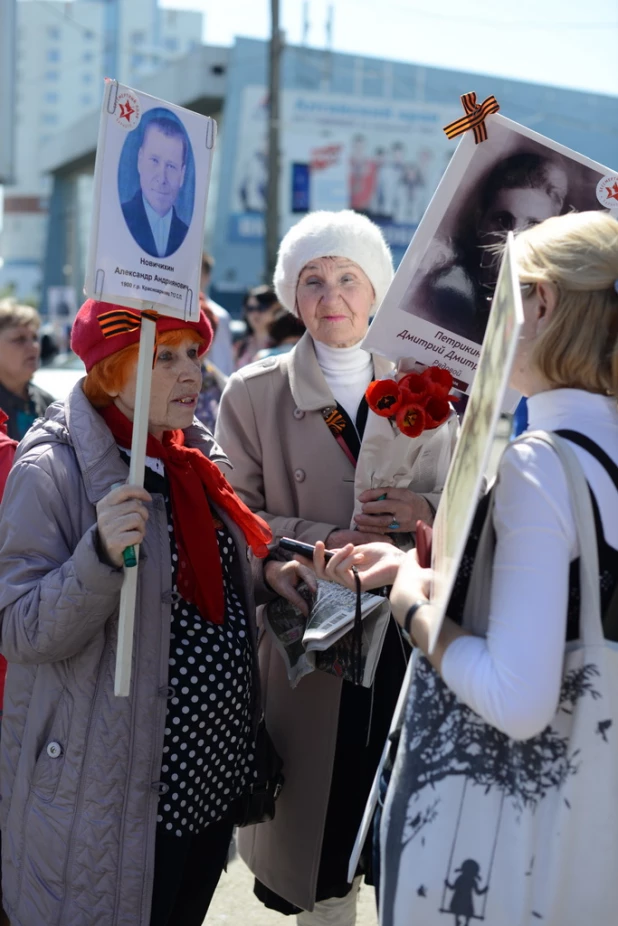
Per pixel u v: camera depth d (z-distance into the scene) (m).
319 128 38.16
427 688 1.82
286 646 2.80
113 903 2.23
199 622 2.40
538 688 1.57
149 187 2.17
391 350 2.73
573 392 1.77
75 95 119.00
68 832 2.23
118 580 2.12
